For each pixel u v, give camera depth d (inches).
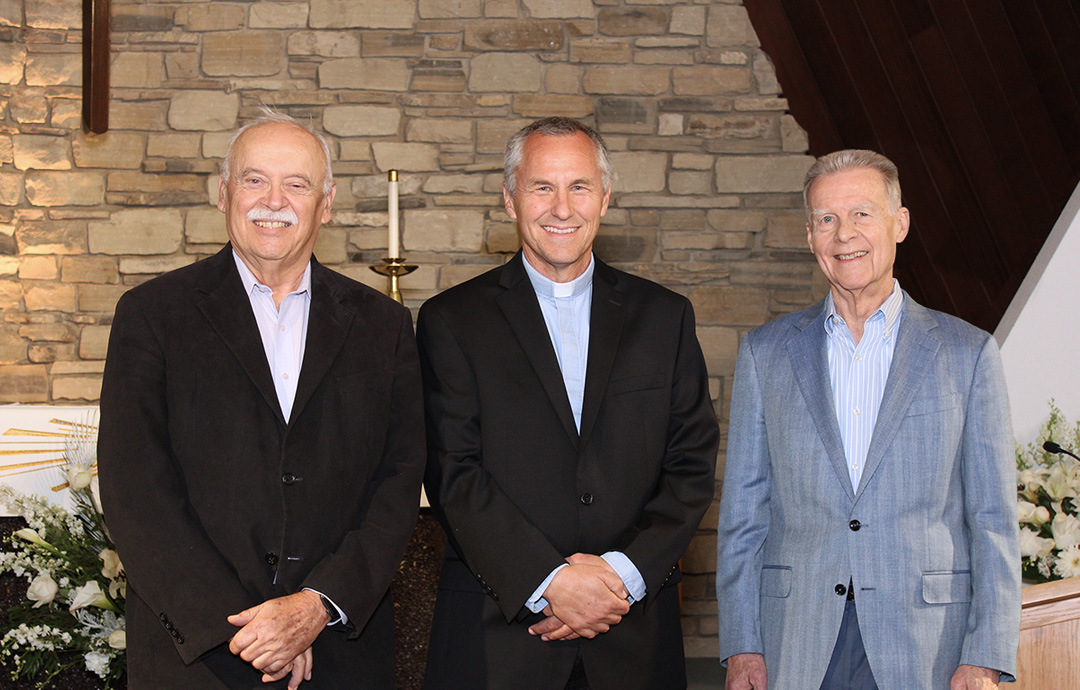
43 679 76.5
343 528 60.0
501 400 65.6
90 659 73.2
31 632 72.8
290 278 63.7
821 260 63.9
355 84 140.9
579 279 69.9
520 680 61.8
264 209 60.1
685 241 143.9
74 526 75.8
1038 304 96.9
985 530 58.8
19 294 135.6
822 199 63.4
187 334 59.4
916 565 58.7
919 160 128.3
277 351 62.6
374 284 140.4
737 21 143.6
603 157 69.1
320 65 140.7
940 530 59.6
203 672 55.1
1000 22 106.5
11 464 77.2
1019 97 109.3
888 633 58.1
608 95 143.2
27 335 135.5
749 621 63.0
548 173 66.2
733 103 143.6
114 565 73.1
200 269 63.0
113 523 55.1
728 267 143.7
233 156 62.0
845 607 60.0
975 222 123.0
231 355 59.5
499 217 141.6
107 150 137.6
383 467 63.1
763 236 143.9
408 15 141.9
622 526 64.4
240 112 139.6
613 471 64.8
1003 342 97.4
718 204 143.8
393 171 101.3
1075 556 78.4
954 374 61.1
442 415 66.2
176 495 56.4
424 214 141.3
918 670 57.4
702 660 134.9
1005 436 60.2
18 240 135.9
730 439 67.4
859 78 131.8
